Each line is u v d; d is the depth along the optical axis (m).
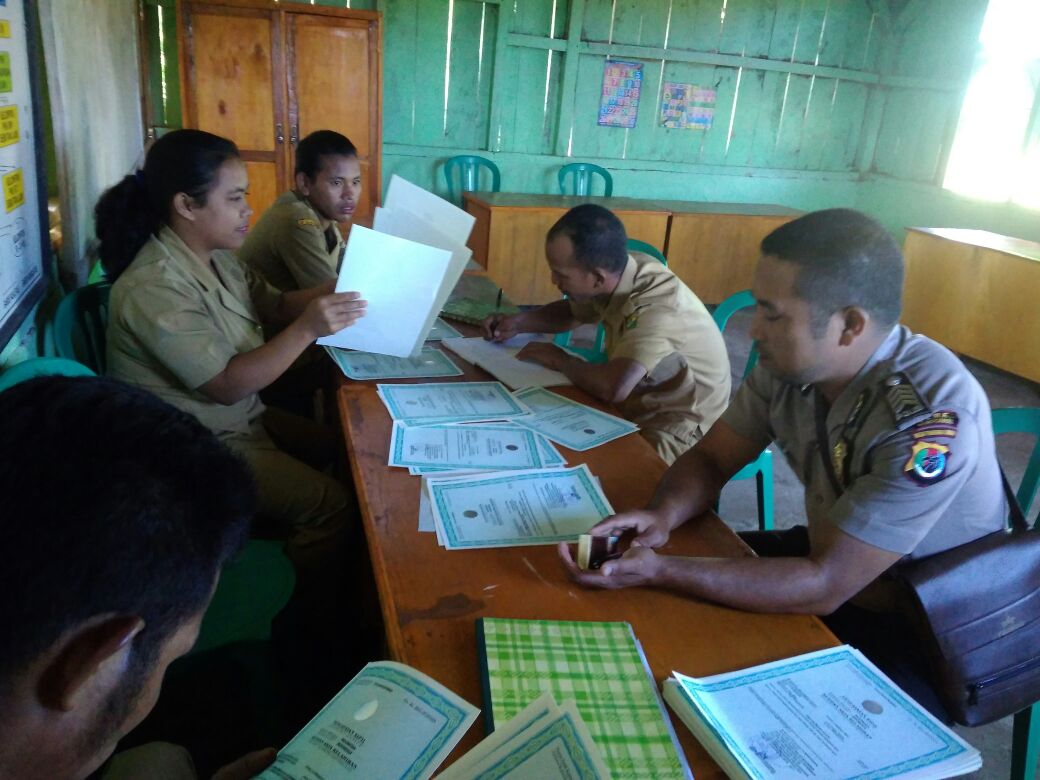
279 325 2.11
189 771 0.83
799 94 6.19
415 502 1.14
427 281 1.59
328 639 1.76
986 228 5.61
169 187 1.51
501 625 0.87
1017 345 4.31
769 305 1.00
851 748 0.75
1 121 1.32
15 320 1.32
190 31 4.24
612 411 1.57
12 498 0.39
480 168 5.63
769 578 0.95
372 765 0.69
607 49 5.54
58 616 0.40
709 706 0.78
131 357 1.53
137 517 0.41
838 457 1.05
